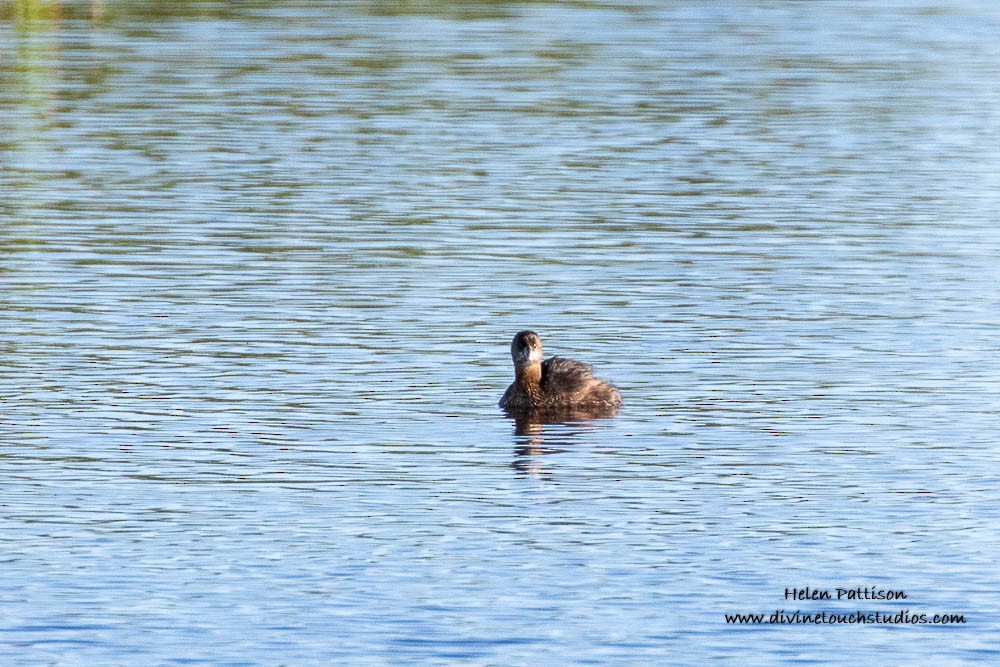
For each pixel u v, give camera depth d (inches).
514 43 2164.1
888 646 636.1
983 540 732.7
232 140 1638.8
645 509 769.6
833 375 976.9
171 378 960.3
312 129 1690.5
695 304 1126.4
